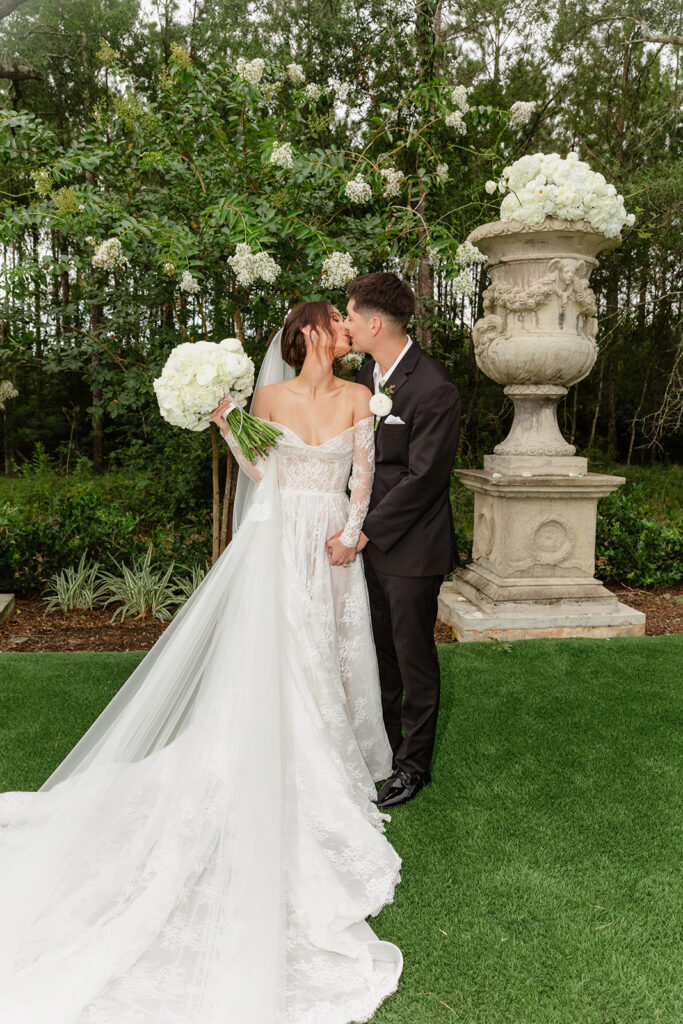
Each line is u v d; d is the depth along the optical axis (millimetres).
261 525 2420
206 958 1865
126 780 2285
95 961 1862
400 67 9688
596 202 4453
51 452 16312
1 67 10469
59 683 3871
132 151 4977
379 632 2922
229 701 2289
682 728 3414
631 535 6445
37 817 2393
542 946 2008
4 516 6000
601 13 10430
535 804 2748
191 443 6582
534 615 4711
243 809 2051
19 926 1954
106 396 5438
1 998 1763
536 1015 1776
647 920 2113
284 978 1842
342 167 4734
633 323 15133
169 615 5211
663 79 12898
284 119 5230
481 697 3742
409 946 2010
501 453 5086
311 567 2531
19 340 5301
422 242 4801
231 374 2314
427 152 5008
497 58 11984
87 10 11570
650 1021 1760
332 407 2506
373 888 2184
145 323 5363
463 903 2188
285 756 2332
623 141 12820
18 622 5121
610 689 3865
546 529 4840
